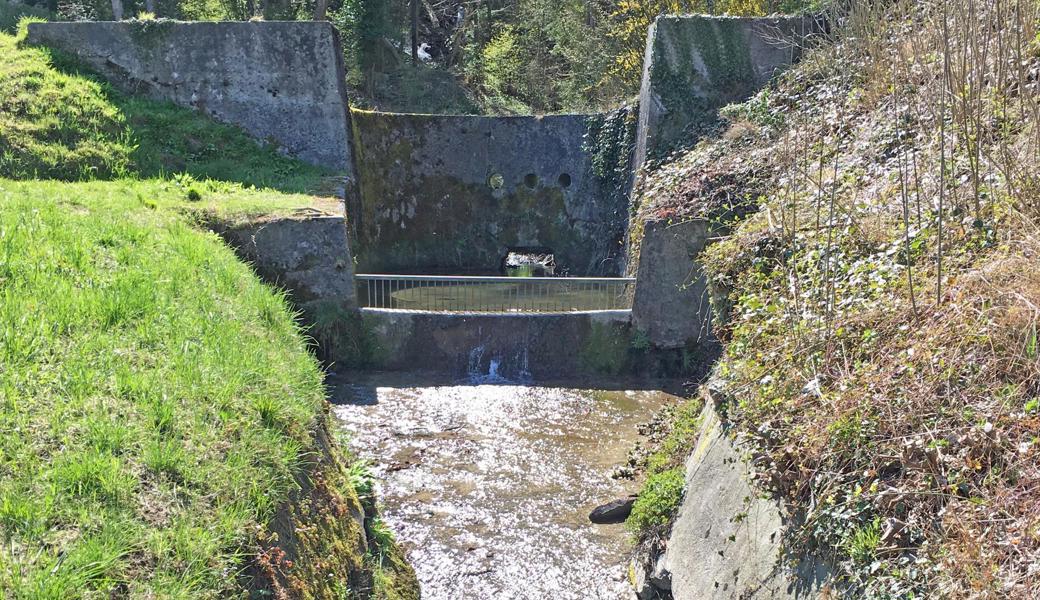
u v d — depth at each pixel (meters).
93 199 10.02
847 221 6.70
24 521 3.56
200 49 14.70
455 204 17.25
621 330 11.29
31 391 4.57
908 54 8.27
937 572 3.60
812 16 13.74
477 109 31.23
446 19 39.03
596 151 16.53
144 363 5.40
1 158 11.77
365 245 15.84
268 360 6.49
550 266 18.28
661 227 10.95
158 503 4.11
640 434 9.51
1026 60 6.72
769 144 11.12
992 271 4.71
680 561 5.91
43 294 5.72
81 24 14.48
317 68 14.94
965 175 6.20
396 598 5.87
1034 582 3.24
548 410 10.22
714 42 13.96
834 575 4.12
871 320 5.25
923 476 4.02
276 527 4.57
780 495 4.86
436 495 8.02
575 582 6.76
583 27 26.56
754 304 6.89
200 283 7.73
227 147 14.51
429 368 11.40
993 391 4.16
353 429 9.45
